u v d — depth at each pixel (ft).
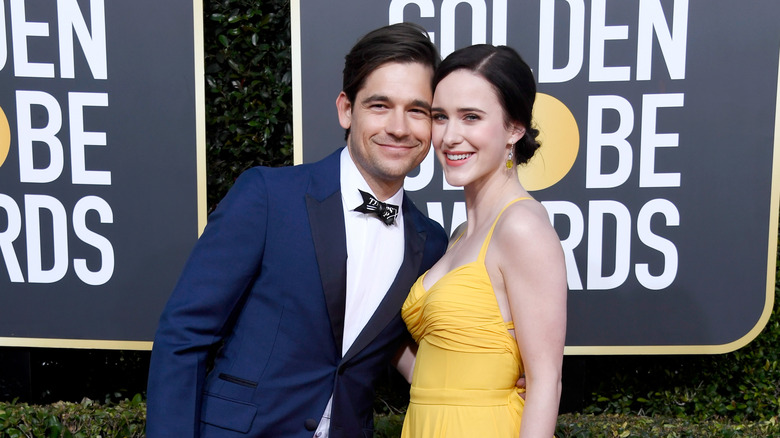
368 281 4.55
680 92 6.96
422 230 4.89
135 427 7.05
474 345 4.02
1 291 7.35
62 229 7.26
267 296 4.26
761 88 6.90
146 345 7.39
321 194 4.44
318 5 6.87
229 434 4.09
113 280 7.32
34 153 7.16
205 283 4.10
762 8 6.81
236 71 7.53
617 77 6.97
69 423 7.07
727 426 7.26
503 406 4.07
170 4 6.96
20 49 7.01
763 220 7.06
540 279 3.83
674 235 7.14
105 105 7.09
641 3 6.86
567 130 7.07
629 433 7.07
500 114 4.13
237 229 4.19
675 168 7.07
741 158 7.00
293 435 4.25
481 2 6.89
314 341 4.30
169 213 7.23
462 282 4.06
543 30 6.93
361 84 4.30
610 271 7.24
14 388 7.87
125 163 7.17
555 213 7.19
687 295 7.22
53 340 7.40
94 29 6.98
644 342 7.30
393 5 6.90
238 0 7.44
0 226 7.25
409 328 4.55
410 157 4.36
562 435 7.11
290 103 7.59
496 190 4.34
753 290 7.14
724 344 7.23
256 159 7.76
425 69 4.30
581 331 7.32
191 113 7.09
